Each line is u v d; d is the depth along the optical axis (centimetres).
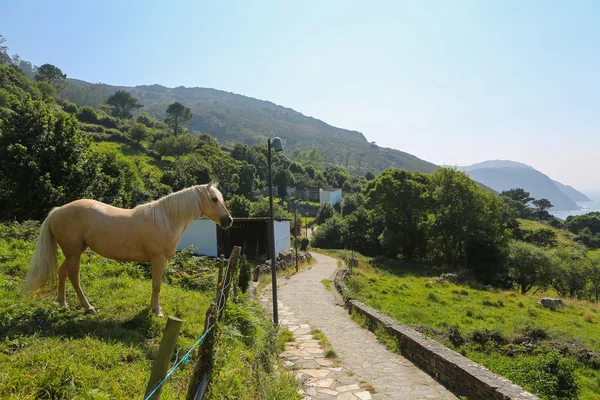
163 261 622
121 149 7606
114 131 8425
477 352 1284
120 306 648
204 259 1437
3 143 1638
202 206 663
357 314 1348
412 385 725
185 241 2802
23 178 1591
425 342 849
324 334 1130
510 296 2692
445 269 3919
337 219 5556
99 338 500
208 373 366
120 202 1952
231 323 682
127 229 589
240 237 3078
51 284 581
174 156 8362
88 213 583
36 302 593
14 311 530
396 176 4919
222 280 557
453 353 768
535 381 995
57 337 479
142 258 618
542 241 6700
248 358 596
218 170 7538
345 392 687
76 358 425
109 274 882
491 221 4188
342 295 1788
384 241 4716
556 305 2441
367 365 844
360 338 1085
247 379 511
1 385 340
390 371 805
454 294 2472
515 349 1314
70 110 8981
